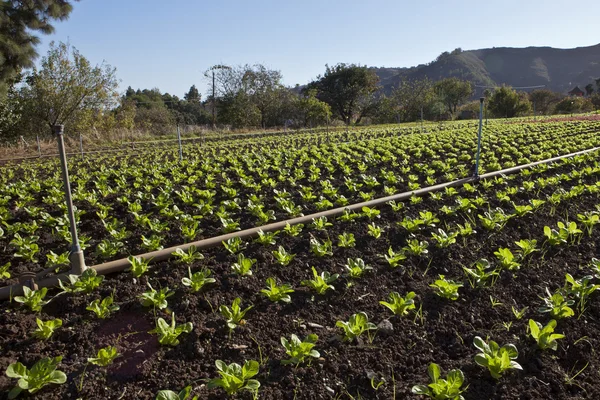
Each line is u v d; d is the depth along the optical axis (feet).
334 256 17.89
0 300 13.71
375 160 41.63
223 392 9.95
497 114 182.60
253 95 154.40
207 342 11.82
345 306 14.08
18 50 61.31
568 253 18.30
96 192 31.01
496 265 17.11
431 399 9.57
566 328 12.72
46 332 11.71
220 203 25.99
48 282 14.44
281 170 36.52
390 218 23.06
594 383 10.59
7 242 20.31
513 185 30.83
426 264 17.21
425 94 185.26
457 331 12.64
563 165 38.37
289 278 15.89
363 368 10.96
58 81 97.86
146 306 13.41
